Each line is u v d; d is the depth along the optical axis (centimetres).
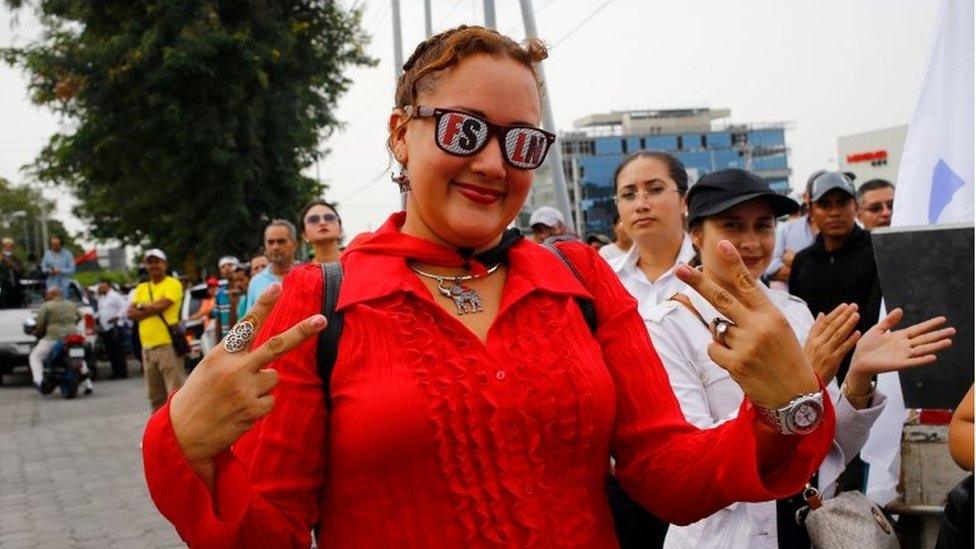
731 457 163
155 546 559
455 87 172
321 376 167
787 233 747
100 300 1844
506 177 174
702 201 327
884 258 232
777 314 158
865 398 258
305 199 2411
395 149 186
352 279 172
